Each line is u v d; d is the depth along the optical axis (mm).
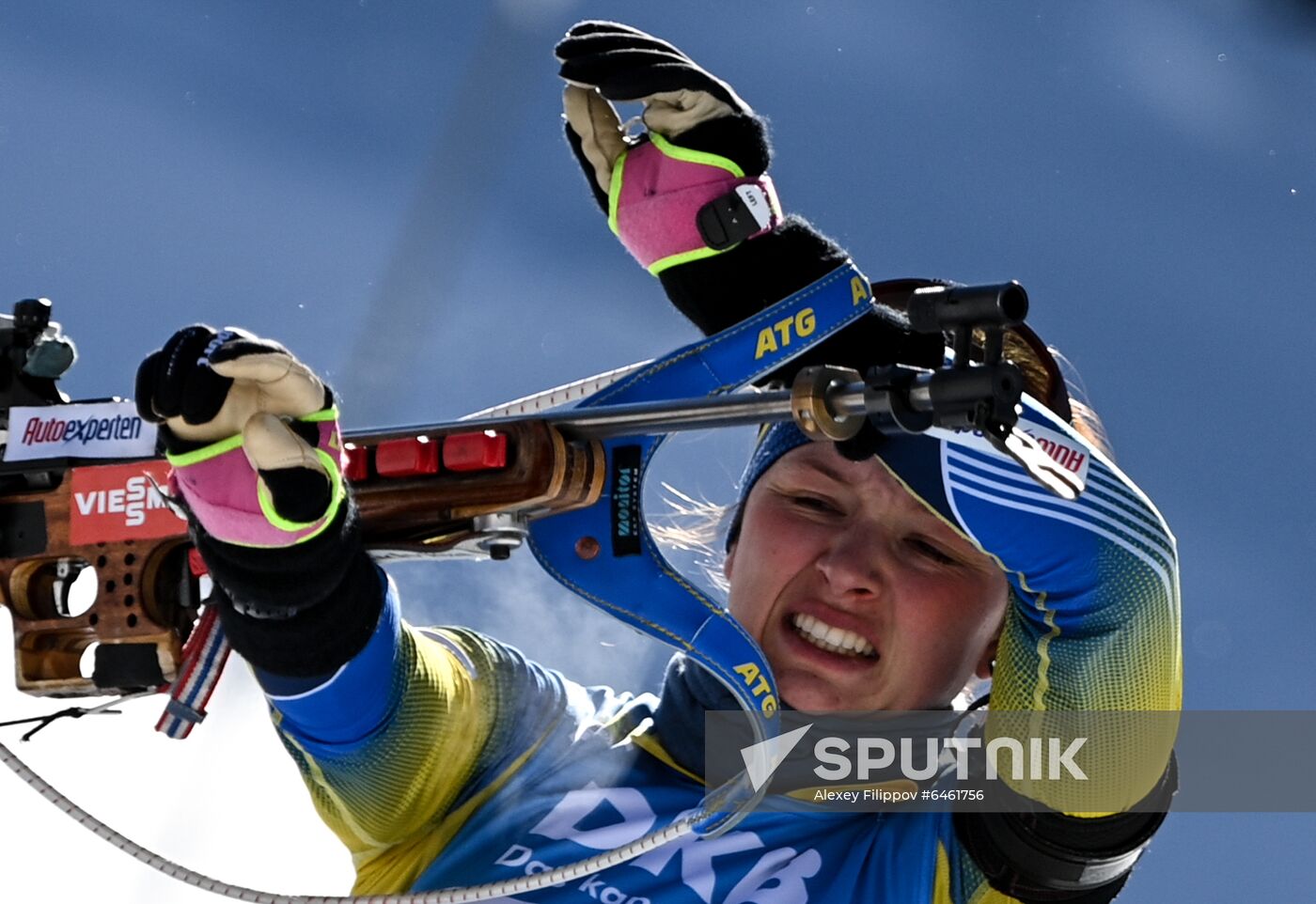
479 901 11289
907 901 11602
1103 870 11273
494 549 10266
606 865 10375
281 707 10438
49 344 11219
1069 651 10805
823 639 11898
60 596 11109
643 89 10828
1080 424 12953
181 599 10812
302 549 9633
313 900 10141
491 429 10086
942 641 11773
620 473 10523
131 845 10141
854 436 10047
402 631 10938
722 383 10992
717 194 11094
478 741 11688
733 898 11453
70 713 10992
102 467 10852
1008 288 9172
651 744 12094
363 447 10242
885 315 11703
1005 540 10609
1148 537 10789
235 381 9227
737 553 12227
